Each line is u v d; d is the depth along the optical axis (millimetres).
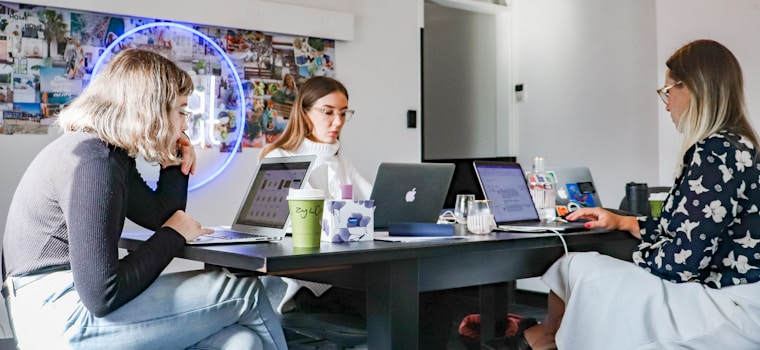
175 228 1905
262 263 1627
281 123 4582
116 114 1830
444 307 4609
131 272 1750
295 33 4539
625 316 2223
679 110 2453
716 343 2119
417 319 1995
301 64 4652
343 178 3373
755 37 4207
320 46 4734
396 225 2242
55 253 1844
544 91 5660
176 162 2295
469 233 2379
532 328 2764
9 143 3713
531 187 3014
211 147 4301
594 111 5293
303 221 1857
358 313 3084
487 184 2676
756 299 2137
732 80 2355
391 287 1923
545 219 2896
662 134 4680
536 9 5703
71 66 3865
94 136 1822
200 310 1837
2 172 3697
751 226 2225
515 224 2676
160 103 1885
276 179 2293
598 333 2262
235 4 4293
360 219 2049
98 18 3930
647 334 2186
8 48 3701
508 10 5879
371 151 4977
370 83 4977
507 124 5922
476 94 6055
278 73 4559
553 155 5602
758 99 4219
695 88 2361
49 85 3812
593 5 5285
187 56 4207
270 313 1975
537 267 2490
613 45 5148
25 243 1860
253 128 4473
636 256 2371
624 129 5090
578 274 2367
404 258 1885
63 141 1848
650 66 4906
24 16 3740
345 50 4852
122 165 1828
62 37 3838
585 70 5352
